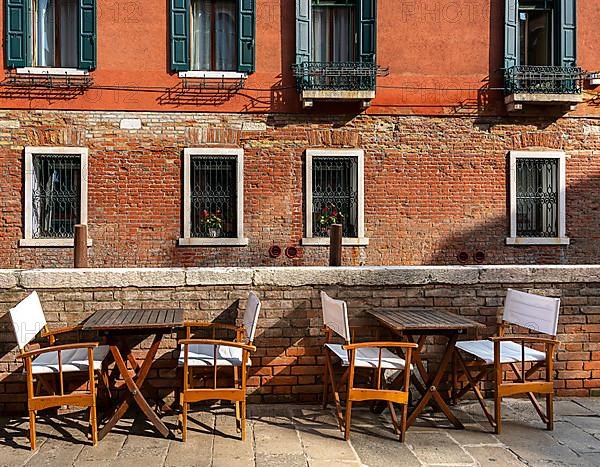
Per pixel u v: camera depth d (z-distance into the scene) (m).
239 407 4.95
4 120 9.95
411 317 5.03
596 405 5.47
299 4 10.28
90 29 10.05
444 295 5.62
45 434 4.66
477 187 10.66
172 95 10.22
